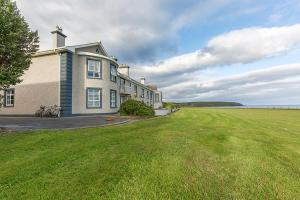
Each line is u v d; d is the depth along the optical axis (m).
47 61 22.80
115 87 28.69
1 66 10.48
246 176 4.94
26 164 5.78
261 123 18.75
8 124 14.19
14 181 4.66
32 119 18.39
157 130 12.05
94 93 24.72
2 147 7.75
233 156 6.61
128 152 6.75
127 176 4.75
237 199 3.83
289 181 4.71
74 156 6.44
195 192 4.04
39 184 4.43
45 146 8.00
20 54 11.00
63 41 24.00
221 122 18.55
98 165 5.51
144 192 4.00
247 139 9.80
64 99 21.62
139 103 23.56
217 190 4.16
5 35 10.11
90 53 24.27
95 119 18.36
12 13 10.20
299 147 8.41
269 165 5.81
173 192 4.00
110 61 27.09
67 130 11.31
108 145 7.93
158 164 5.50
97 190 4.09
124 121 16.88
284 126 16.72
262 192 4.14
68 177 4.77
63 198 3.82
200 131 11.84
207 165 5.66
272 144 8.80
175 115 26.78
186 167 5.36
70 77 22.41
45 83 22.62
